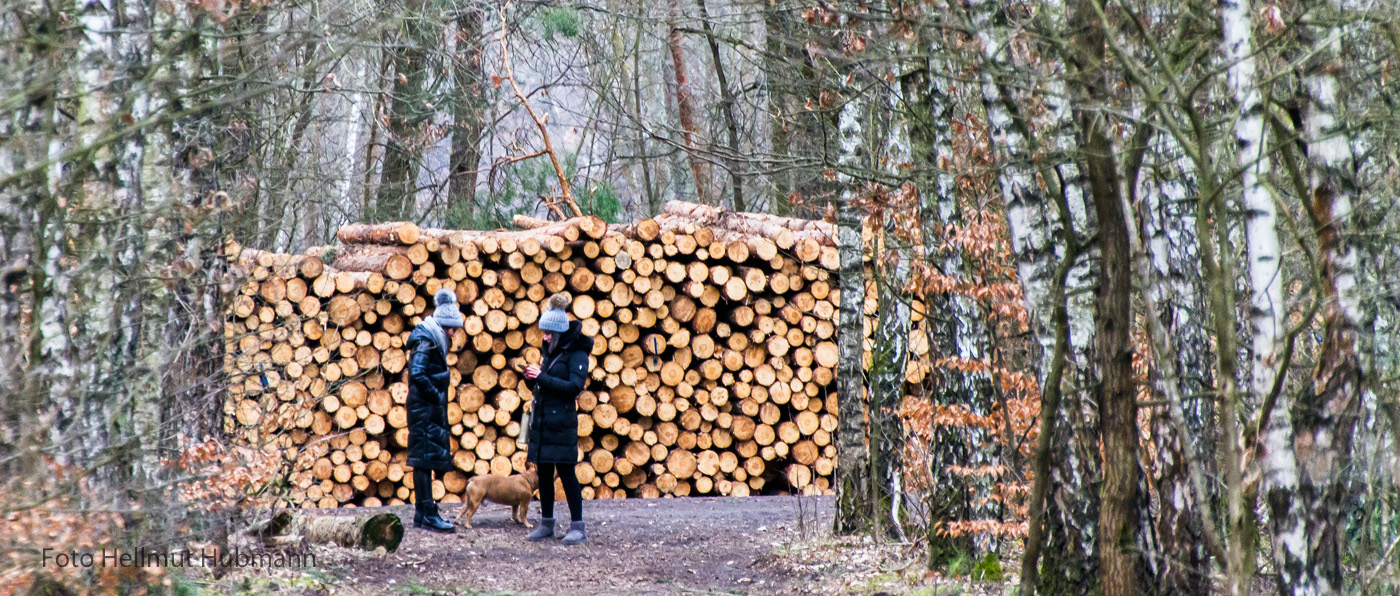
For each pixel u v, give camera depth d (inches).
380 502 412.2
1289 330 152.4
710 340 435.8
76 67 144.7
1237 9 143.6
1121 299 150.9
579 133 816.3
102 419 170.1
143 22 157.6
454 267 414.6
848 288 324.8
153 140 179.5
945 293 257.8
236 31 160.9
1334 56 147.5
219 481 196.1
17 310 155.7
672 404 434.9
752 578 282.4
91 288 170.6
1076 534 190.1
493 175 694.5
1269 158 156.1
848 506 321.7
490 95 608.7
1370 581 166.7
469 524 345.1
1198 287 203.5
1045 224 181.2
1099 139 147.5
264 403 284.5
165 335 189.9
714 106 572.4
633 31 681.6
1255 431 151.2
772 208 663.1
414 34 413.4
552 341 330.0
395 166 693.9
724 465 438.6
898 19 158.7
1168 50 152.4
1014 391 233.5
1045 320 180.9
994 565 249.8
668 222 442.3
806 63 283.3
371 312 407.2
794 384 440.5
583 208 705.0
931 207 269.0
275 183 335.6
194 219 187.5
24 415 148.7
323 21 152.9
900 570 269.1
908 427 290.7
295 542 270.2
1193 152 135.9
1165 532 182.9
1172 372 150.0
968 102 235.0
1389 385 174.9
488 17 522.9
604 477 433.4
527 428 345.7
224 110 211.8
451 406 416.5
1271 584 177.0
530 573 282.8
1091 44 145.6
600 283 424.8
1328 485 152.9
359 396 404.5
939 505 264.8
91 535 144.6
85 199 166.4
